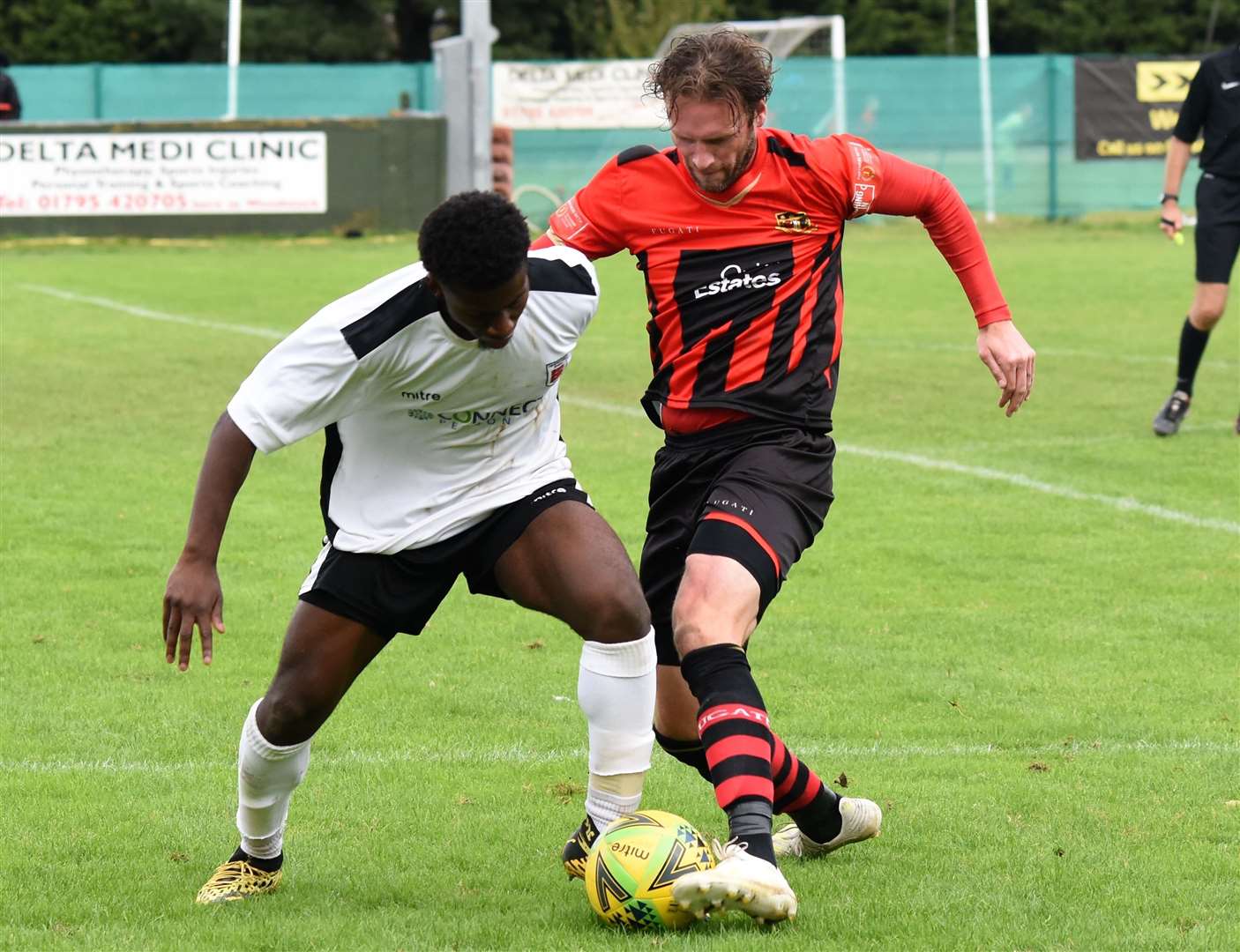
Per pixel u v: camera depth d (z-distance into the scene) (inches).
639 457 1168.8
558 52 5610.2
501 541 451.5
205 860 490.6
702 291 481.7
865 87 3481.8
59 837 507.8
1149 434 1252.5
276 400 419.2
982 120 3454.7
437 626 782.5
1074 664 716.7
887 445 1219.2
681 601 441.7
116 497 1031.0
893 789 555.2
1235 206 1190.3
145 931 431.8
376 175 2896.2
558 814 535.2
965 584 852.0
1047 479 1103.6
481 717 647.8
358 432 446.3
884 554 915.4
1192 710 650.8
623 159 489.1
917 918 438.3
